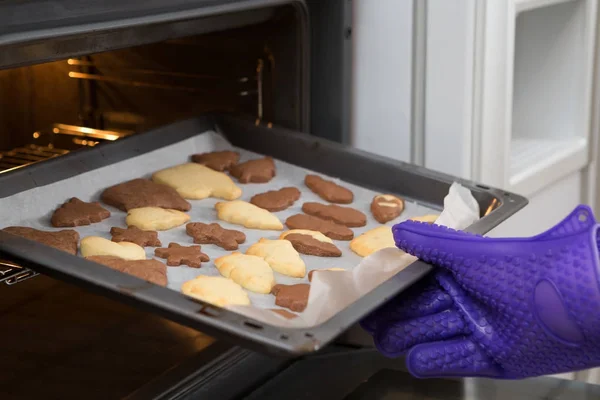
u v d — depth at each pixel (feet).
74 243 4.15
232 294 3.92
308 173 4.83
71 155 4.50
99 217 4.39
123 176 4.66
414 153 5.00
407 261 3.92
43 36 3.82
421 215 4.52
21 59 3.90
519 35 5.74
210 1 4.28
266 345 3.35
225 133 5.01
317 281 3.79
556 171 5.48
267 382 4.24
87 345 4.33
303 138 4.82
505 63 4.92
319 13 4.89
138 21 4.06
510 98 5.00
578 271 3.53
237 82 5.02
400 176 4.61
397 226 3.89
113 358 4.28
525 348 3.63
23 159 5.01
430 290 3.85
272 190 4.73
